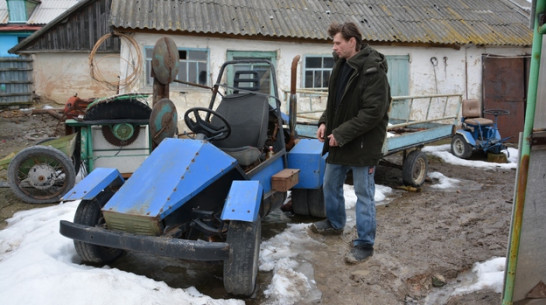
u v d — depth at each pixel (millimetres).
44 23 17734
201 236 3766
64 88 14508
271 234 4355
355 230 4434
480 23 12156
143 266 3551
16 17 17812
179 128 9266
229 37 9352
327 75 10289
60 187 5617
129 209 2895
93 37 14109
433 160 8750
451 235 4355
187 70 9281
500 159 8820
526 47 12172
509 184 6910
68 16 13953
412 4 12406
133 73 8820
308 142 4852
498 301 2910
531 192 2475
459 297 3055
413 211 5250
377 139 3453
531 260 2572
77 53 14336
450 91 11461
